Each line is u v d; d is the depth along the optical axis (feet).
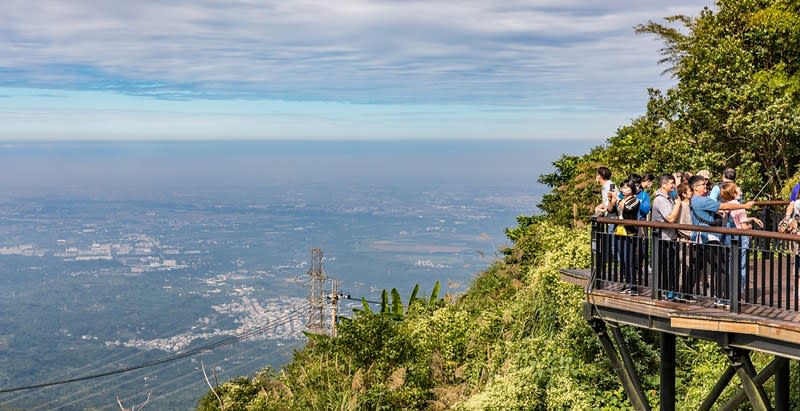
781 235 24.66
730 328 25.52
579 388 41.70
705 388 39.32
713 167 61.82
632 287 30.40
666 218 30.68
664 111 74.23
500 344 52.37
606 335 32.09
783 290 29.43
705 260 27.43
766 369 29.35
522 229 89.81
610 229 33.65
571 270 35.42
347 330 55.16
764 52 67.46
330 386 49.29
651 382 42.50
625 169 70.64
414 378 51.62
